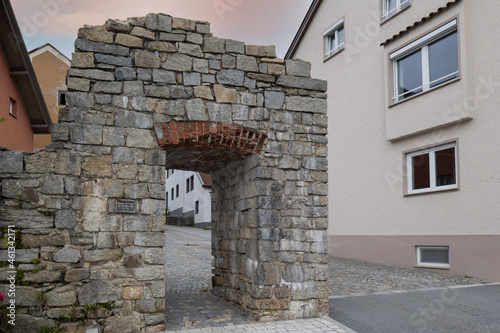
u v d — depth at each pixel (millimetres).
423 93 11172
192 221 30672
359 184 13445
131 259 5977
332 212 14508
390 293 8383
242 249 7305
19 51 13617
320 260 6922
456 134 10500
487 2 9883
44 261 5637
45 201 5719
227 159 7652
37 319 5539
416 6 11711
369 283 9414
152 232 6113
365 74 13422
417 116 11328
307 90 7281
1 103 13398
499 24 9594
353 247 13492
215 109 6660
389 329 6168
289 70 7191
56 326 5590
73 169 5875
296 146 7066
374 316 6820
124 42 6305
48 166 5785
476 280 9625
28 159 5742
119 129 6152
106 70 6215
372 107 13102
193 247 16688
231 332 5938
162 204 6211
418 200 11414
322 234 6988
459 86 10250
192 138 6520
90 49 6152
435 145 11023
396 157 12188
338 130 14461
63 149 5875
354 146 13719
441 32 10836
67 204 5801
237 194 7668
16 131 14945
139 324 5895
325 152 7203
